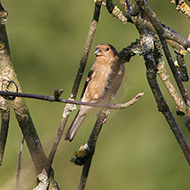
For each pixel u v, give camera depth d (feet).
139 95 11.58
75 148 34.81
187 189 36.96
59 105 41.93
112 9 15.26
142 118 39.55
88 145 15.53
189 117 14.44
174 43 15.65
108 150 39.52
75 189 33.06
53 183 14.71
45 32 43.42
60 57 43.09
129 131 39.70
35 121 41.34
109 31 43.68
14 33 42.98
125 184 38.06
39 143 14.64
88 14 43.80
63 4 44.04
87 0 44.14
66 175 33.22
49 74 42.80
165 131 39.19
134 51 13.89
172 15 43.14
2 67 14.15
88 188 38.68
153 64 13.29
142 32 13.19
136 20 13.08
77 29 43.62
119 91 18.42
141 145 39.22
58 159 32.83
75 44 43.39
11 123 36.22
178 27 42.86
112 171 38.78
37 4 43.83
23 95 12.19
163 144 38.78
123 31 43.57
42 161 14.61
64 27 43.75
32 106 41.73
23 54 42.70
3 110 14.28
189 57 39.09
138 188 37.81
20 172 15.38
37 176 14.53
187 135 38.73
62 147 25.61
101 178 38.78
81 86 42.34
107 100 14.88
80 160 15.61
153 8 43.45
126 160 38.73
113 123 39.93
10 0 43.68
